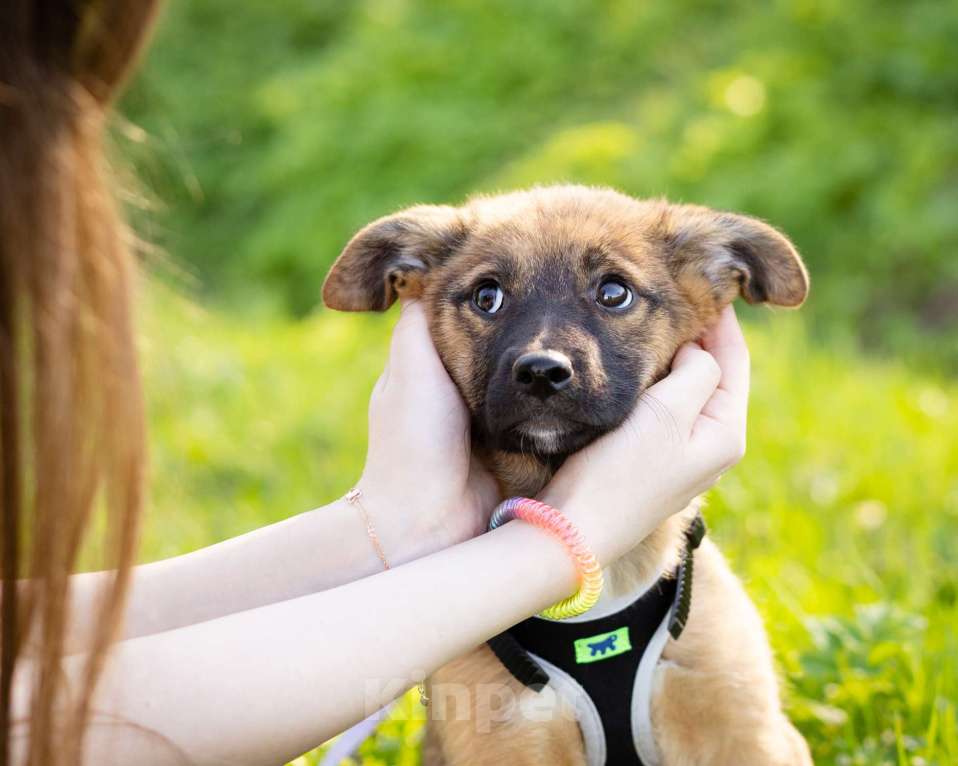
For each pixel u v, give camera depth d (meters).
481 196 1.02
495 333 0.90
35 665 0.65
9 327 0.62
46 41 0.63
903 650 1.00
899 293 2.15
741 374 0.85
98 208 0.64
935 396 1.61
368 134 2.78
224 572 0.79
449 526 0.80
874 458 1.40
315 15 3.47
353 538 0.79
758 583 1.12
